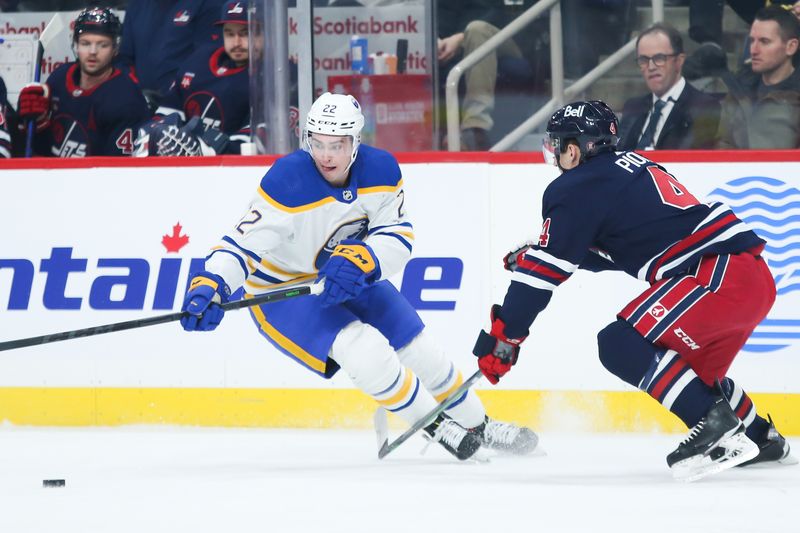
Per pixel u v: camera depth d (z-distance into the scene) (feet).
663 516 30.91
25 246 54.24
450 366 42.57
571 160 38.19
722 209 37.73
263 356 52.54
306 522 30.25
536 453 44.19
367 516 31.12
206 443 48.32
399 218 40.60
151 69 61.62
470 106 57.21
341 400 52.21
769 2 54.85
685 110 55.67
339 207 39.78
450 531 28.89
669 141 55.98
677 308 36.70
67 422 53.83
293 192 39.47
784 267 50.98
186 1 61.00
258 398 52.65
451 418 43.32
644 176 37.50
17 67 63.41
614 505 32.71
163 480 38.50
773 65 54.70
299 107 56.13
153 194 53.36
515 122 57.26
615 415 51.21
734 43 55.11
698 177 51.47
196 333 52.95
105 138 61.52
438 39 56.90
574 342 51.29
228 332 52.70
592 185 37.09
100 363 53.62
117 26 60.75
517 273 37.58
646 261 37.47
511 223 51.83
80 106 61.26
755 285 37.04
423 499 33.91
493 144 57.36
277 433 51.16
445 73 57.11
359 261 38.68
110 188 53.67
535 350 51.47
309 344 40.19
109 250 53.67
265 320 41.57
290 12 56.75
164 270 53.26
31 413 54.13
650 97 56.18
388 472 39.93
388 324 41.81
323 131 38.04
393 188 40.22
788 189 50.98
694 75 55.52
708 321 36.65
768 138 55.36
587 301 51.16
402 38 56.95
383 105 57.31
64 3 63.62
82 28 60.03
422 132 57.41
